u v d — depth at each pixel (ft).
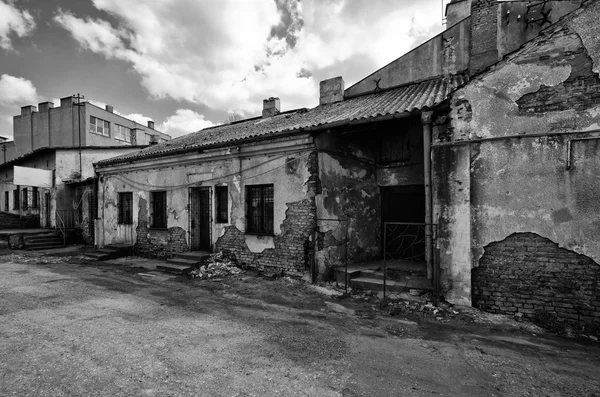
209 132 48.03
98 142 110.22
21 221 58.18
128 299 21.58
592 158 15.94
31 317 17.80
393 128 29.17
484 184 18.30
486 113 18.34
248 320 17.71
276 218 27.61
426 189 20.38
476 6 30.25
